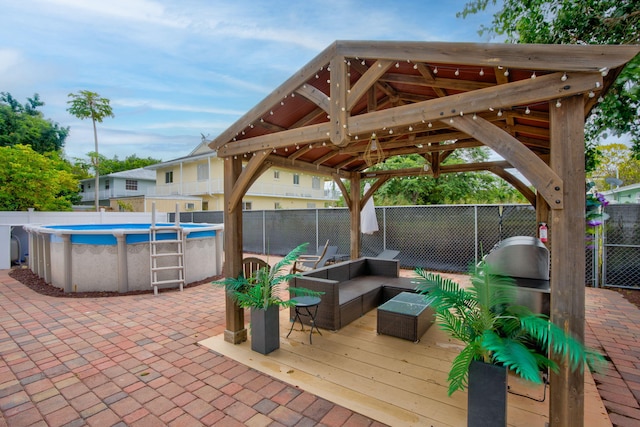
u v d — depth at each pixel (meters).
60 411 2.31
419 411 2.28
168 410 2.32
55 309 4.77
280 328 3.91
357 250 6.29
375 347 3.35
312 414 2.26
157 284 5.63
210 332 3.85
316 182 23.00
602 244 5.91
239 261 3.55
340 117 2.58
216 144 3.60
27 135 18.28
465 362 1.91
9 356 3.21
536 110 2.66
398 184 11.77
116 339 3.63
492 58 1.94
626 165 13.20
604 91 2.14
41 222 10.41
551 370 1.86
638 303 4.89
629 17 3.51
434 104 2.20
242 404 2.39
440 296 2.25
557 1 4.05
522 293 2.82
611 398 2.47
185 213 13.44
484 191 11.80
